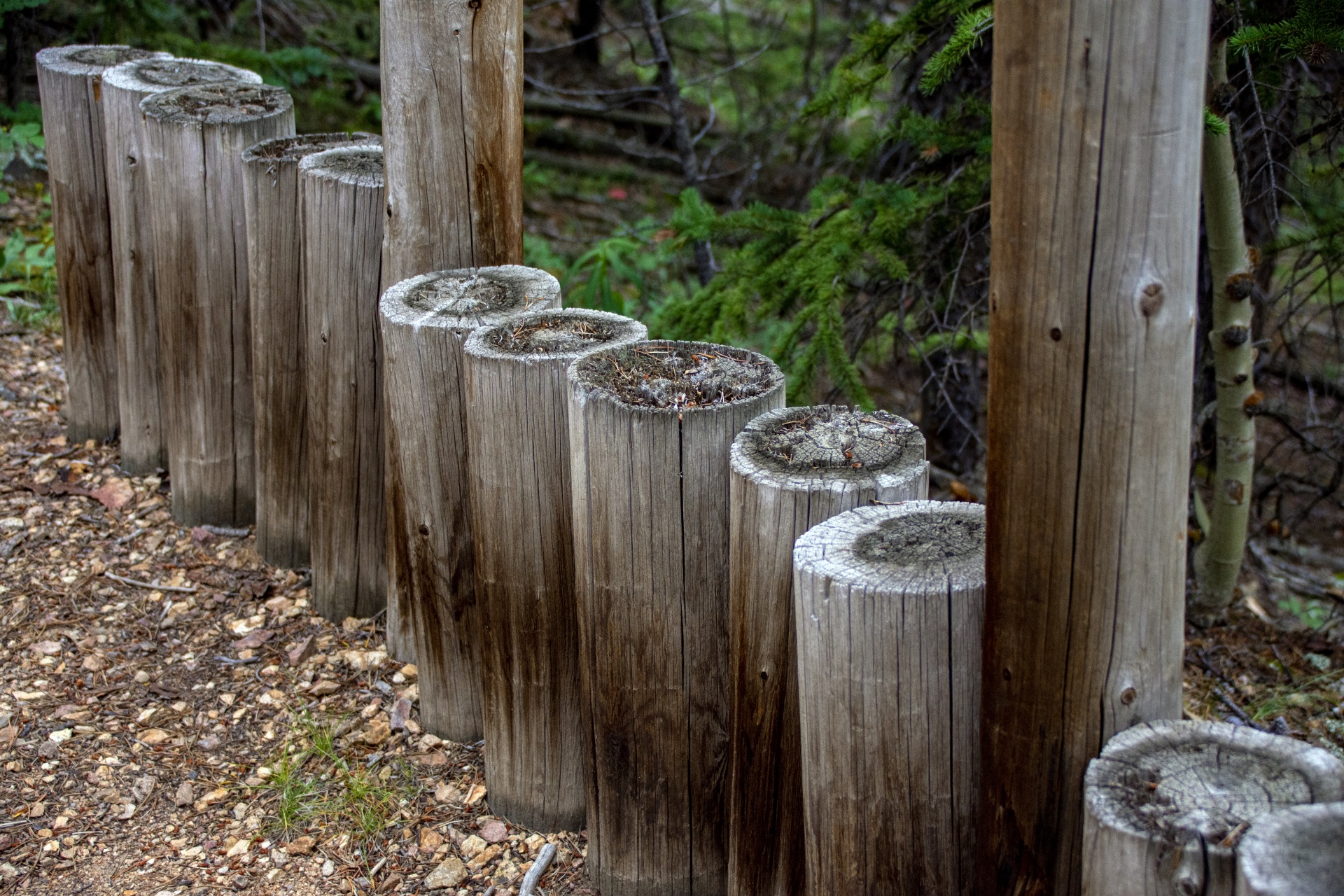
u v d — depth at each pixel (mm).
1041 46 1598
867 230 4355
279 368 3615
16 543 3844
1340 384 5523
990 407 1819
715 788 2559
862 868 2066
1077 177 1620
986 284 4965
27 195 6328
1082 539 1755
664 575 2361
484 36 3018
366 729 3172
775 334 5422
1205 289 4234
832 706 1998
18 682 3262
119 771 2980
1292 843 1464
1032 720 1866
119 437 4492
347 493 3453
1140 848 1597
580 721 2766
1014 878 1960
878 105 5438
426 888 2678
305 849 2766
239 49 6906
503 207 3223
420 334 2824
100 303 4309
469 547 2984
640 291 7176
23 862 2682
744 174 9430
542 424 2551
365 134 3787
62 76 4039
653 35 6793
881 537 2039
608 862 2646
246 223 3639
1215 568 4168
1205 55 1601
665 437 2256
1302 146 4121
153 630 3537
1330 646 4156
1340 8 3070
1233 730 1757
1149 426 1698
